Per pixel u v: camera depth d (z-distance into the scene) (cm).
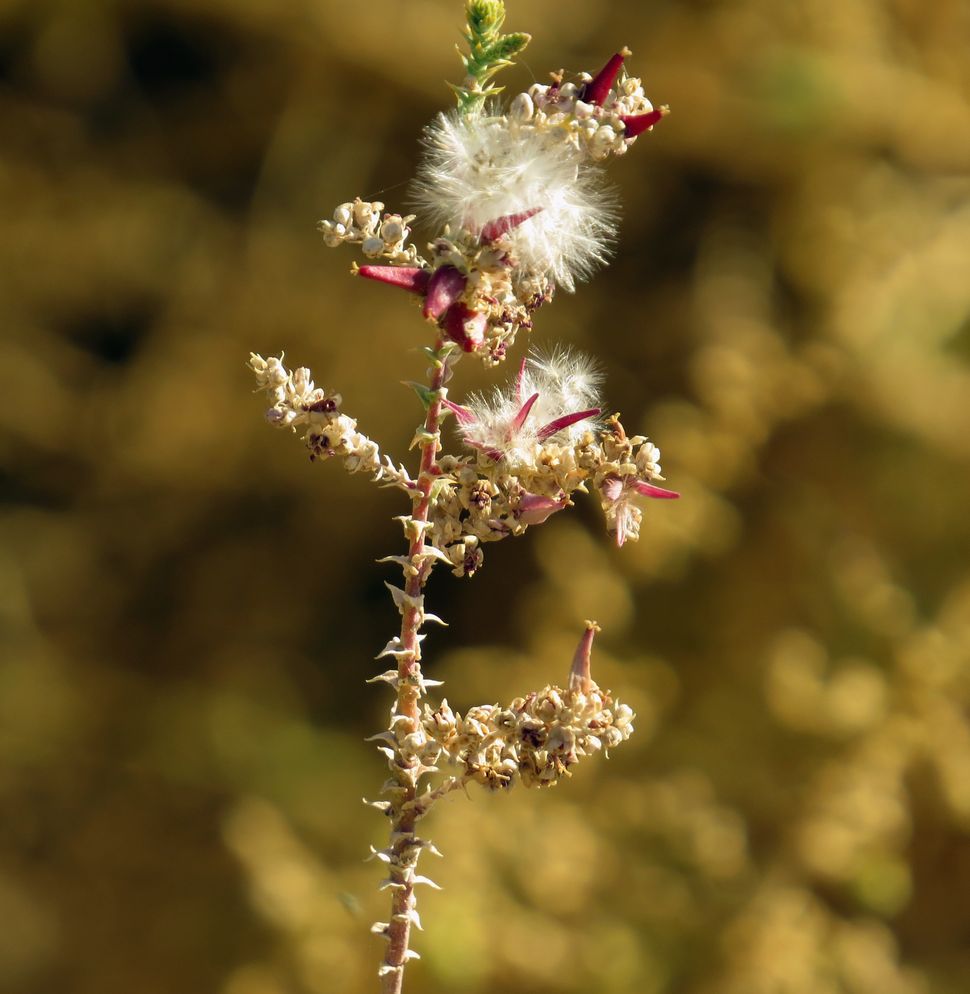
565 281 34
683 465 82
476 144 33
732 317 87
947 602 83
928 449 85
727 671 85
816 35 88
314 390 34
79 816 95
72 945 90
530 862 76
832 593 84
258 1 94
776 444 87
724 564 86
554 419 34
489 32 33
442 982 73
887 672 81
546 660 82
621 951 75
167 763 95
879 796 78
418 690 34
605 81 33
